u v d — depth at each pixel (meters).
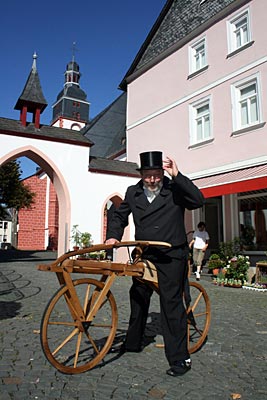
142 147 19.30
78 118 57.78
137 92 20.23
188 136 16.12
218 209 14.93
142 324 3.98
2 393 2.86
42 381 3.13
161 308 3.47
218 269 12.09
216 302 7.58
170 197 3.57
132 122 20.34
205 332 4.38
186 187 3.35
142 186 3.78
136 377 3.30
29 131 16.03
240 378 3.35
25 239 37.88
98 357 3.54
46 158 16.16
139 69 19.98
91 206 16.88
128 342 3.96
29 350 3.98
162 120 17.97
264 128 12.64
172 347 3.39
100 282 3.63
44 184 38.81
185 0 18.22
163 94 18.08
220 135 14.43
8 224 60.84
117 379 3.24
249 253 12.78
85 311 3.54
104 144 31.69
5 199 23.14
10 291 8.20
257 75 13.16
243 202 13.56
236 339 4.66
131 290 3.99
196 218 15.70
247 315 6.23
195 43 16.33
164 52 18.16
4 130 15.29
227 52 14.59
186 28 17.34
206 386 3.14
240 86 13.98
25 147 15.75
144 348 4.16
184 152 16.31
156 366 3.59
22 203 24.06
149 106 19.05
